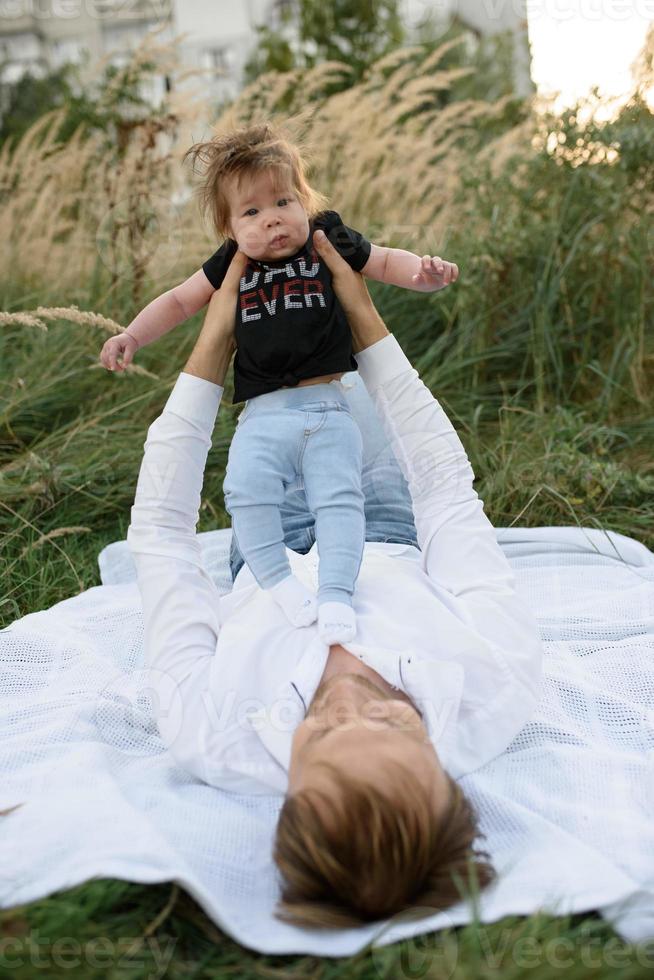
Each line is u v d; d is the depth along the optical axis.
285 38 10.28
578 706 2.25
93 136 5.82
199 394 2.18
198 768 1.94
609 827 1.79
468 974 1.41
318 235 2.17
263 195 2.13
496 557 2.19
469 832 1.64
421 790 1.57
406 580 2.12
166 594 2.08
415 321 5.09
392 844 1.52
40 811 1.75
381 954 1.50
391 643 1.95
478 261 4.67
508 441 4.03
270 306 2.14
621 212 4.74
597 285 4.78
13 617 3.04
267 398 2.16
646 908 1.56
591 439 4.14
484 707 1.95
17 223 5.75
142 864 1.58
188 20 10.86
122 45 5.96
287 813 1.59
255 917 1.62
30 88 10.23
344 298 2.19
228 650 1.99
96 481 3.80
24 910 1.54
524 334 4.77
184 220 5.14
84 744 2.02
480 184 5.01
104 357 2.27
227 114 5.35
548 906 1.54
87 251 5.52
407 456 2.25
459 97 8.71
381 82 6.25
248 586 2.26
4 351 4.74
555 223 4.77
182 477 2.16
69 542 3.50
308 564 2.25
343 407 2.18
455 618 2.03
